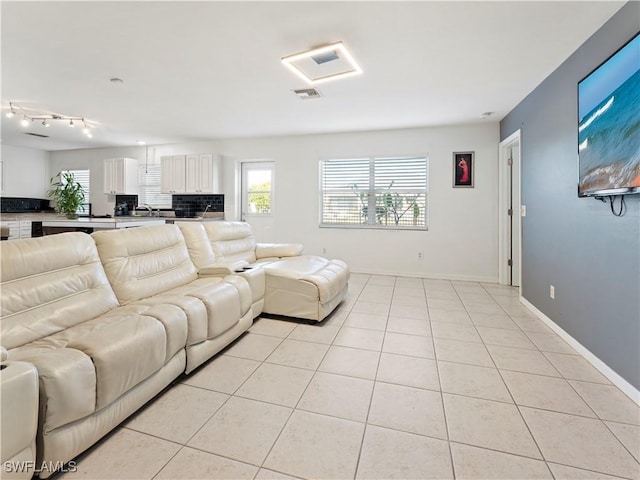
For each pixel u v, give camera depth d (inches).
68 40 93.5
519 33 88.9
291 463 53.2
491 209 183.3
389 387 75.8
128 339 60.5
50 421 47.4
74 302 71.4
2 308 59.6
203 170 222.2
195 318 79.3
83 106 153.8
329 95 138.4
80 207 262.5
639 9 70.9
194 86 128.8
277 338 104.0
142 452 55.3
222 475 50.7
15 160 249.4
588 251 89.5
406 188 199.9
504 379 79.4
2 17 81.8
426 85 126.3
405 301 145.6
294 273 118.7
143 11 79.5
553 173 111.5
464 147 185.9
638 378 70.0
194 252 118.0
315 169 213.9
